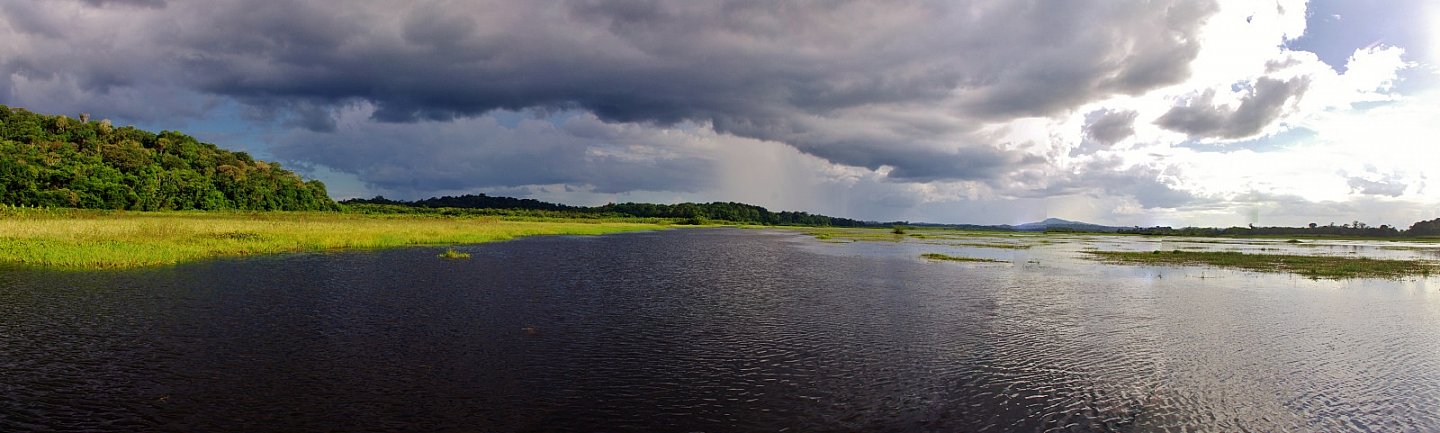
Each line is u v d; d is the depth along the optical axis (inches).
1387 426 367.2
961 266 1336.1
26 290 711.1
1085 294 885.2
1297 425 367.6
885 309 727.7
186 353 464.4
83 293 701.3
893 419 363.3
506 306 693.9
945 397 404.2
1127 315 712.4
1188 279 1113.4
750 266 1275.8
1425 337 608.7
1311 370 482.0
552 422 346.3
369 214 4111.7
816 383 428.8
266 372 422.9
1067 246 2501.2
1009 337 582.6
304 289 782.5
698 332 580.1
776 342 545.6
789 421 356.8
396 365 447.5
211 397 371.6
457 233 2049.7
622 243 2151.8
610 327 593.6
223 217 2736.2
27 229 1317.7
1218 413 385.7
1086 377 454.3
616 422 349.1
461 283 877.2
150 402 360.5
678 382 423.8
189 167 4857.3
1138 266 1396.4
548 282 917.2
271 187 4778.5
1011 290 921.5
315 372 425.7
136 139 5349.4
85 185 3213.6
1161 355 522.0
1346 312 754.8
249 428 327.0
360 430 327.6
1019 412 379.6
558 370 445.1
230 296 711.7
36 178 3061.0
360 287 813.9
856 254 1715.1
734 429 342.6
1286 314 733.3
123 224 1585.9
